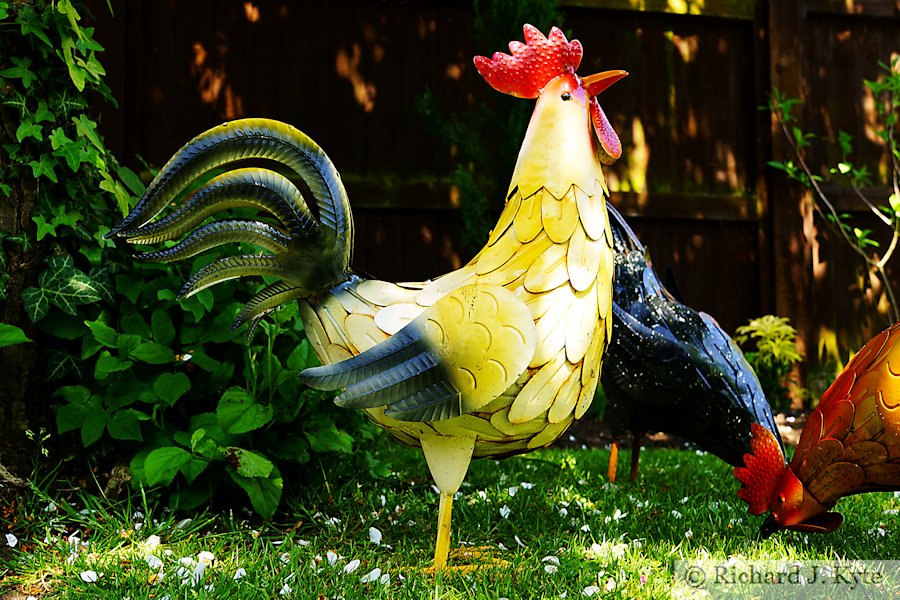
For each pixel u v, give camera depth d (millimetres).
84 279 3576
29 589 2748
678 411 4070
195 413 3826
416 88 7082
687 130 7676
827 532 3230
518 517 3674
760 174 7777
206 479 3518
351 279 2990
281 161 2936
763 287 7797
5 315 3496
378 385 2586
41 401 3604
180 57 6621
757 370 7508
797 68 7758
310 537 3404
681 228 7715
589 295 2822
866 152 7984
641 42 7551
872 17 7934
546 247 2781
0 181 3471
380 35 7016
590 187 2871
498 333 2590
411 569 2955
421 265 7148
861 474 3004
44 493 3332
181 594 2621
